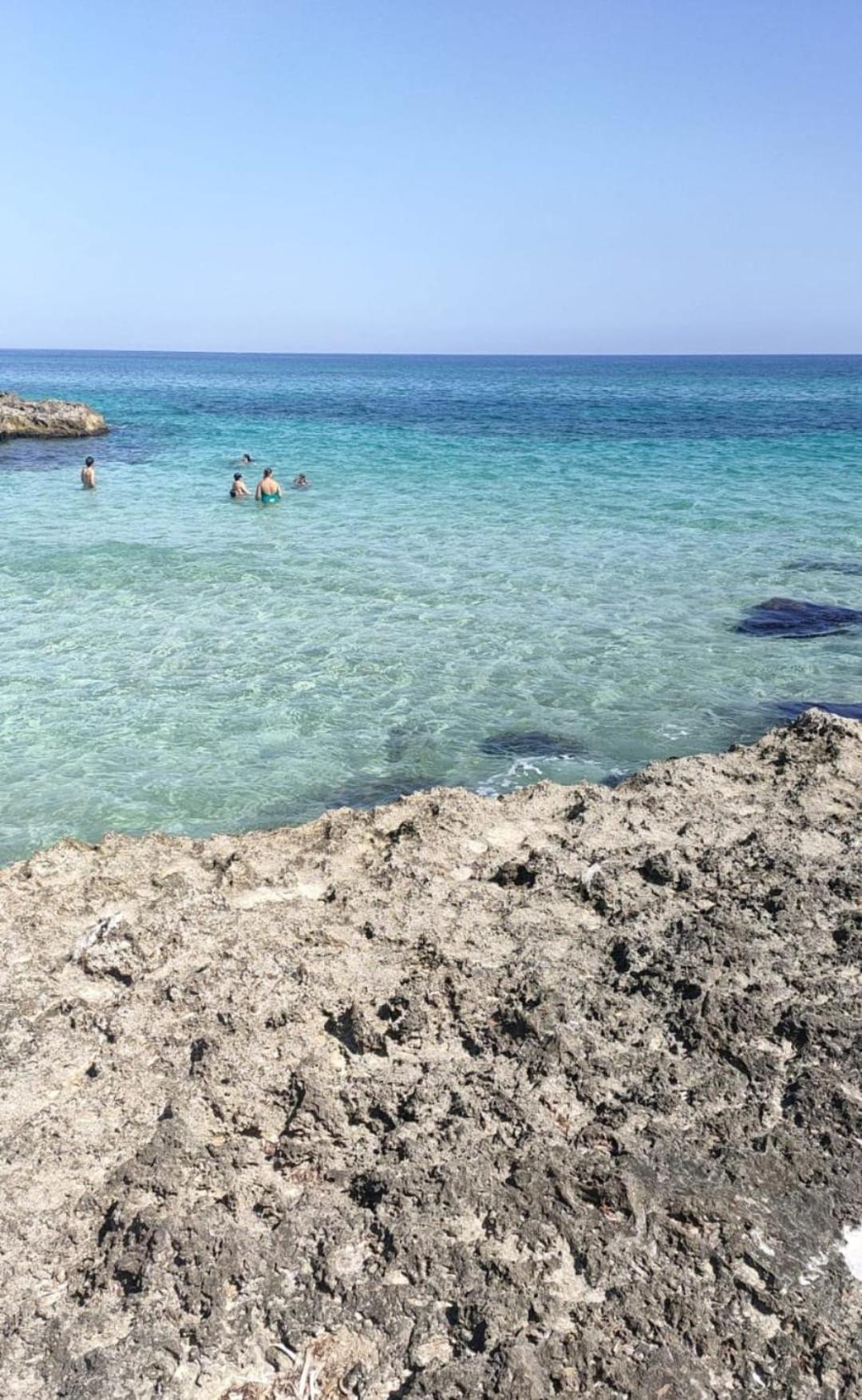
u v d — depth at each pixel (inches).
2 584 745.0
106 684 540.7
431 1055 210.1
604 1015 220.8
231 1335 155.1
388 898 271.9
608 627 647.1
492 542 891.4
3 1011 226.8
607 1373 148.4
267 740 472.1
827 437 1781.5
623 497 1129.4
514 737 479.8
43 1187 179.5
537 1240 168.1
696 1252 166.9
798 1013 219.5
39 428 1792.6
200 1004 225.1
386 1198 174.9
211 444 1717.5
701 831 315.3
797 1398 145.9
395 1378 149.3
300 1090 197.9
